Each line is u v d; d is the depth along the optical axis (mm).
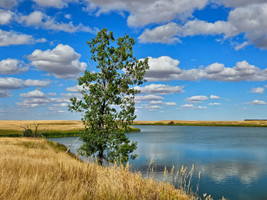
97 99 21672
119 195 4879
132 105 22125
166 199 5395
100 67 22469
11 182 4559
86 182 5504
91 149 19281
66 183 5555
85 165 7805
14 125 126688
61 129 110125
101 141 19109
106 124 20828
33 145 30359
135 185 5309
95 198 4723
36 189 4449
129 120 21531
